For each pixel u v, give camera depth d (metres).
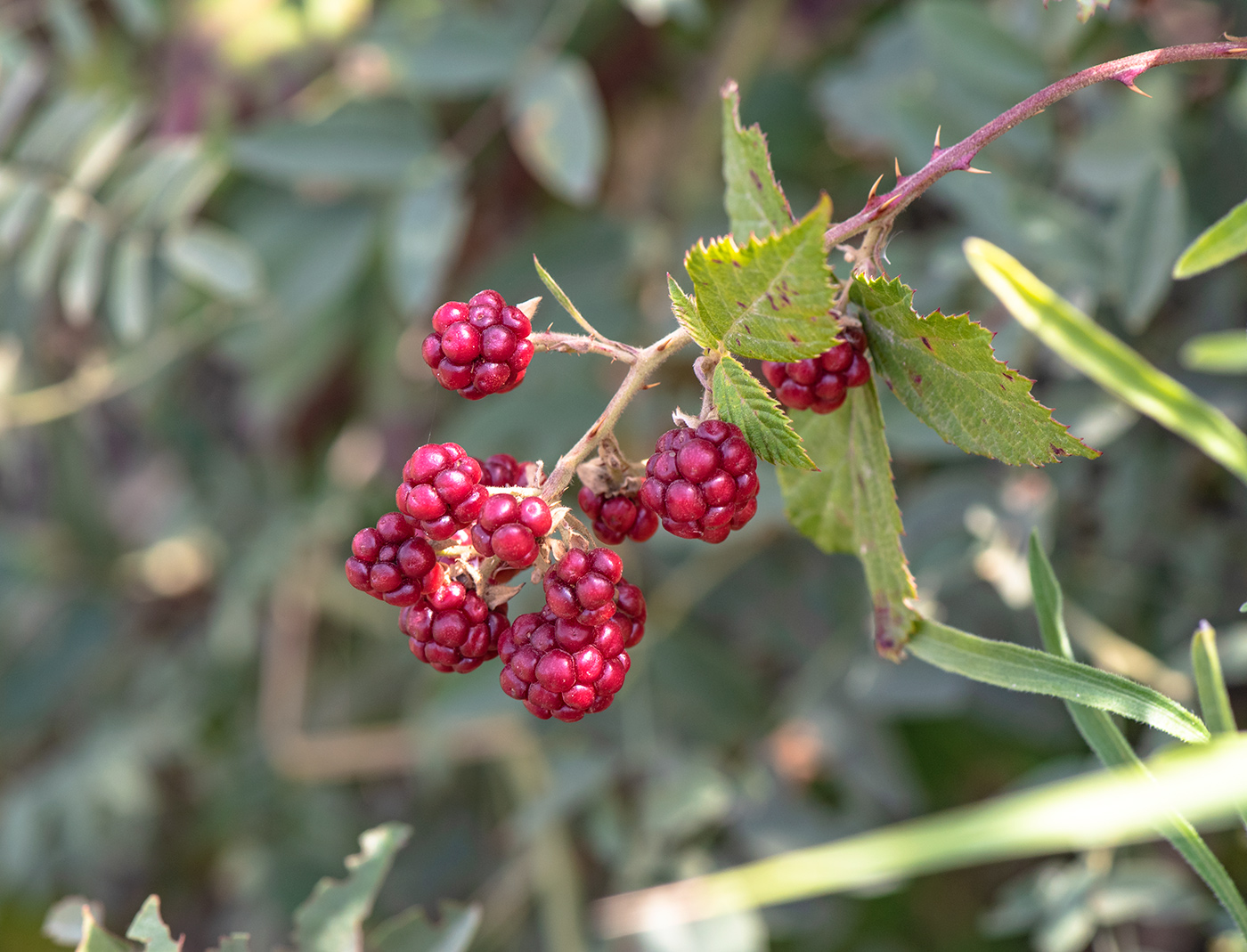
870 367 0.18
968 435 0.18
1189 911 0.30
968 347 0.17
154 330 0.42
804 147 0.43
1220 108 0.32
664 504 0.17
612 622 0.18
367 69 0.37
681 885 0.36
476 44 0.36
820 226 0.15
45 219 0.36
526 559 0.17
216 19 0.38
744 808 0.38
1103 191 0.31
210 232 0.38
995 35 0.32
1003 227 0.31
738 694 0.40
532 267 0.42
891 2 0.42
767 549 0.40
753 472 0.17
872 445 0.18
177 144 0.38
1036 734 0.39
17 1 0.40
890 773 0.37
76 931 0.23
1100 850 0.31
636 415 0.41
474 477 0.17
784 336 0.16
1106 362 0.23
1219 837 0.34
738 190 0.18
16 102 0.37
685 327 0.17
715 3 0.44
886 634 0.19
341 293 0.43
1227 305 0.32
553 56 0.36
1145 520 0.34
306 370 0.44
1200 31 0.33
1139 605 0.36
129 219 0.37
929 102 0.33
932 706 0.35
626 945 0.37
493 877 0.45
